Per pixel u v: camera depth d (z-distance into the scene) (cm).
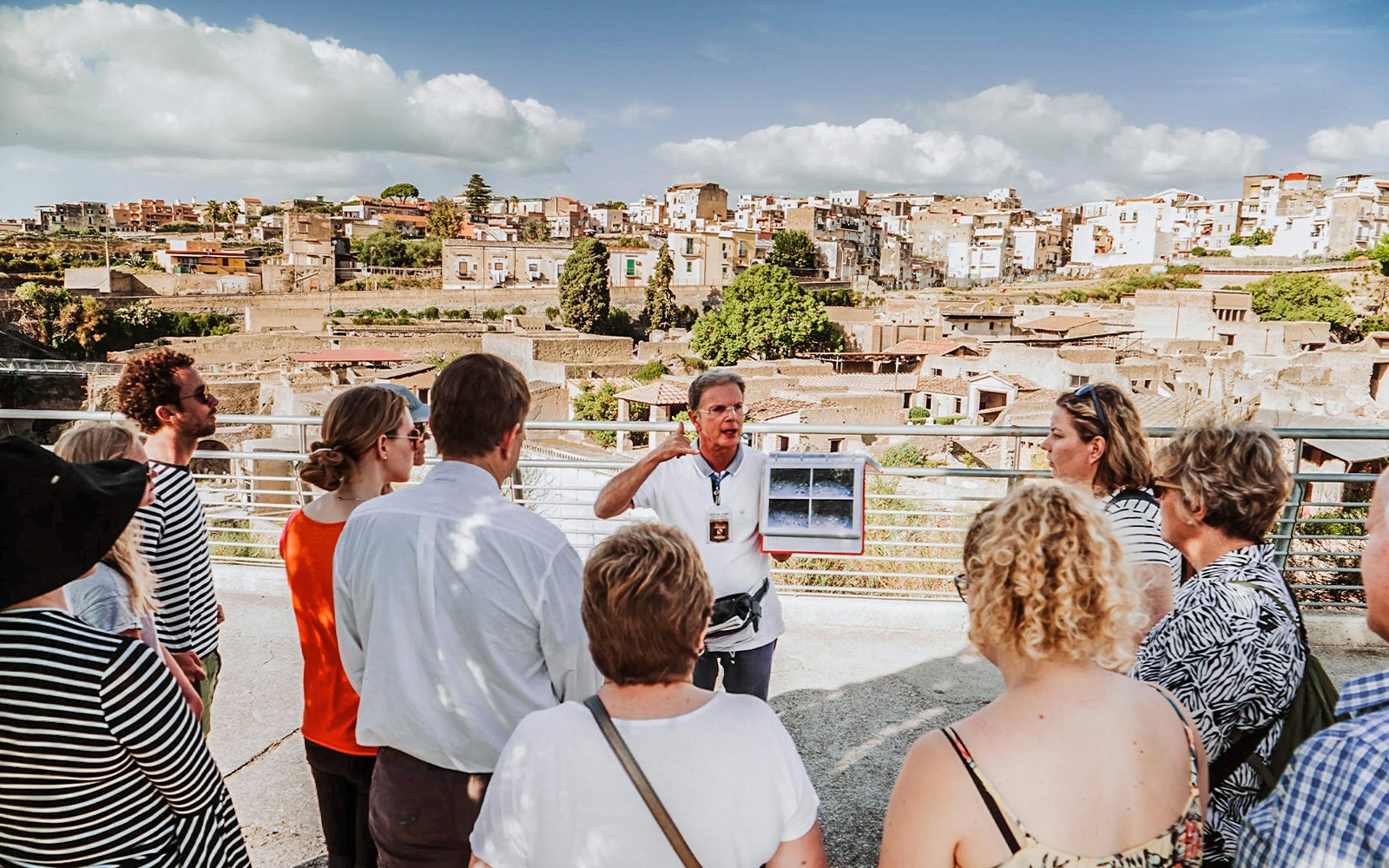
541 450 1781
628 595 148
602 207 15438
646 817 145
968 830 138
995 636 148
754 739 152
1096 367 4947
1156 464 222
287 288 8562
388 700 199
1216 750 191
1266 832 134
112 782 154
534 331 6744
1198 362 5431
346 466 236
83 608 204
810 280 10000
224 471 3108
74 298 6366
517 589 194
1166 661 195
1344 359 5459
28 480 148
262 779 350
